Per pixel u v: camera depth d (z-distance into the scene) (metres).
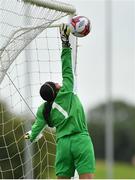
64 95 34.47
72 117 34.22
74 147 34.09
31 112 39.12
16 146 43.41
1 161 43.56
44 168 44.03
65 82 34.62
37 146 43.69
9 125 42.81
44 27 36.75
